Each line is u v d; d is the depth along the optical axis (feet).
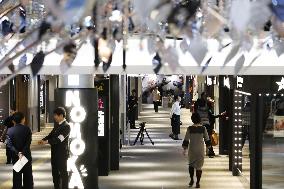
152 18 7.53
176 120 111.24
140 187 57.82
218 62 22.80
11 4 11.42
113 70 25.39
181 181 61.67
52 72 25.99
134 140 109.29
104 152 64.80
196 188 57.41
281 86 42.19
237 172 65.00
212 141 82.64
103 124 64.59
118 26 10.54
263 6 7.43
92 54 25.50
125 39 11.07
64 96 47.03
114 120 68.95
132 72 24.99
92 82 47.44
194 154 57.36
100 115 64.49
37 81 131.54
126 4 9.52
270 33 10.19
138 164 75.20
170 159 80.53
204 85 158.40
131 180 62.13
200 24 9.01
